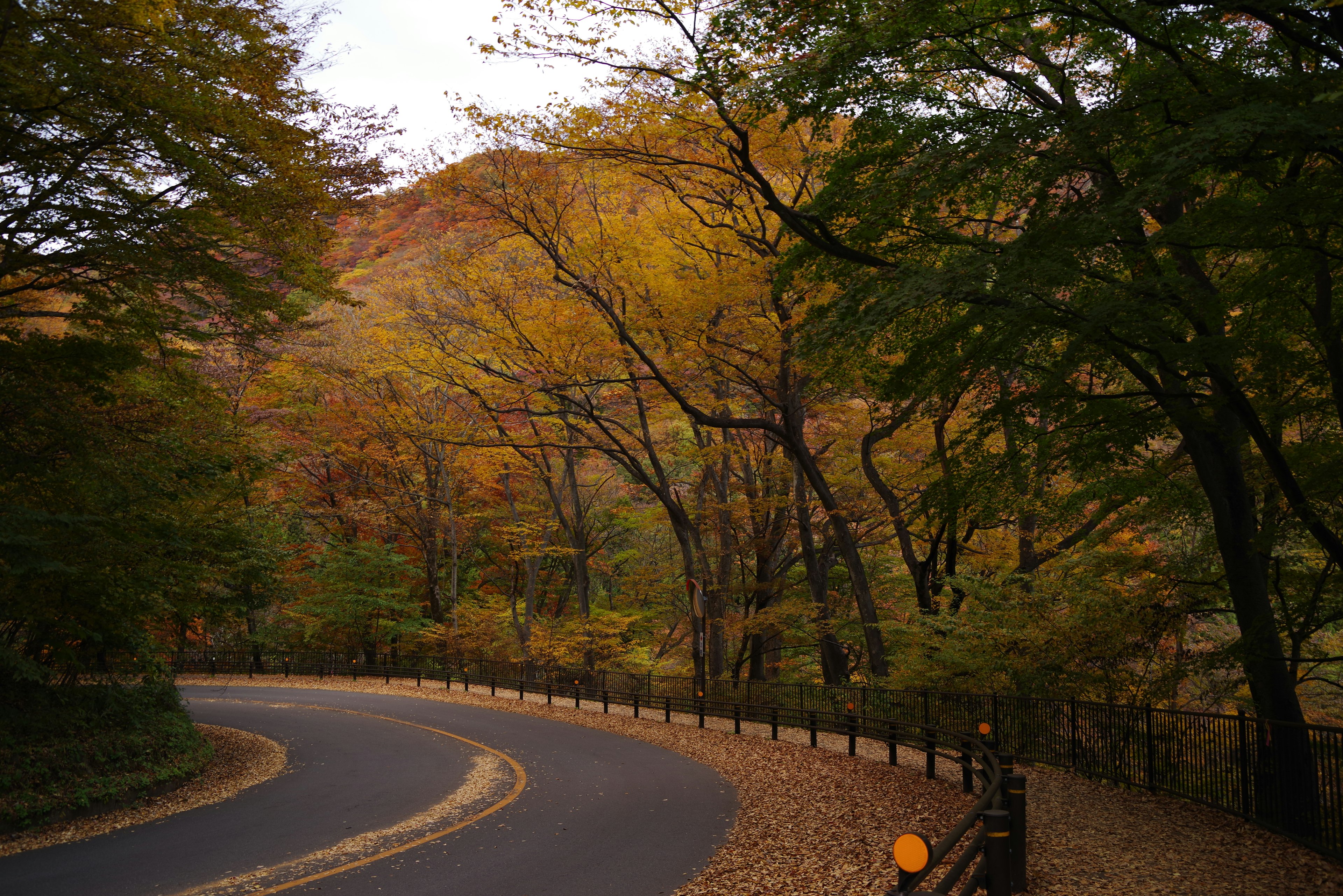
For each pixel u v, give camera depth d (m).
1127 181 9.28
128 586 13.91
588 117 17.23
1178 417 10.42
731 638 33.16
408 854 9.75
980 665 16.61
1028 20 10.63
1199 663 12.55
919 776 13.73
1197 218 8.56
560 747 19.08
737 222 21.31
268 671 40.59
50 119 10.75
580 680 31.84
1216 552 14.45
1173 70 8.81
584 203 24.34
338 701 30.38
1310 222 8.13
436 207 22.44
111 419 12.89
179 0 10.83
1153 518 15.41
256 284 13.14
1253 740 9.77
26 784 12.14
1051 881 7.34
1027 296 9.31
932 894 4.55
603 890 8.12
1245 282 10.76
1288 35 8.53
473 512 40.28
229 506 19.16
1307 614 12.23
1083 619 14.59
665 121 16.44
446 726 23.27
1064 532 21.30
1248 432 11.54
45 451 12.23
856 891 7.61
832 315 11.31
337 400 38.50
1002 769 8.03
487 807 12.46
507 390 25.25
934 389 10.60
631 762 16.80
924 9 9.77
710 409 26.69
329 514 41.06
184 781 15.15
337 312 35.75
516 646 38.34
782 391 22.06
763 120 17.75
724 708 24.80
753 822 10.88
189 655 41.25
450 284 23.92
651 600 39.38
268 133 11.91
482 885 8.39
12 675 13.78
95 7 9.99
